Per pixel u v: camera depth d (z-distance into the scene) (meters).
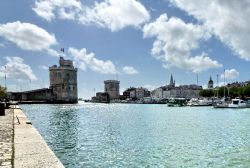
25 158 11.01
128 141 30.95
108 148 26.52
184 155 23.42
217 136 35.19
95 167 19.55
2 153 12.02
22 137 16.44
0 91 108.25
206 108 127.06
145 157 22.64
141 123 54.94
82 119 66.06
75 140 31.69
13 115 38.03
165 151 25.14
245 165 20.22
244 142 30.36
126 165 20.11
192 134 37.12
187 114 85.81
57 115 79.75
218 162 21.09
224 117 71.44
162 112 100.12
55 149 25.95
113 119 66.44
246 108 116.00
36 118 66.19
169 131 40.62
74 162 20.91
